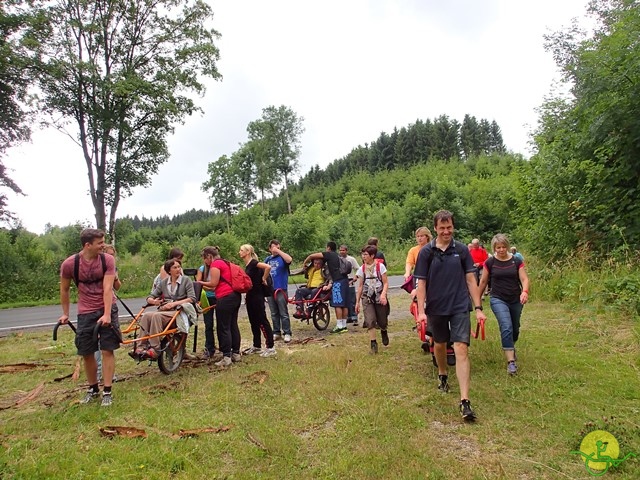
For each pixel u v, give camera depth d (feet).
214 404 16.15
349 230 115.34
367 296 22.67
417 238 22.90
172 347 21.33
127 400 16.94
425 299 15.84
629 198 36.32
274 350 24.07
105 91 70.18
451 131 301.43
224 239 90.22
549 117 51.13
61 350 26.89
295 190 268.62
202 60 78.95
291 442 12.79
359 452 11.99
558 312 29.35
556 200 41.70
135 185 79.97
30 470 11.43
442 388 16.58
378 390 16.88
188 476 11.05
